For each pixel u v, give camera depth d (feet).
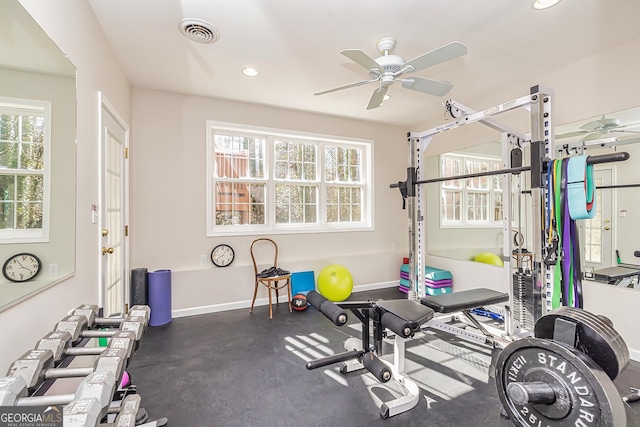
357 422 5.60
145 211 11.02
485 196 12.16
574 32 7.63
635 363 7.57
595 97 8.71
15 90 3.73
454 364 7.73
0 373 3.30
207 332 9.77
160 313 10.34
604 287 8.39
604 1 6.50
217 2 6.45
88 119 6.12
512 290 8.86
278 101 12.31
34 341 4.00
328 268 12.71
